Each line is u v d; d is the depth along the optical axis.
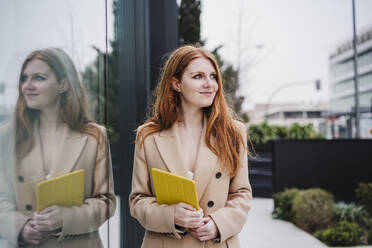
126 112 2.03
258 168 6.50
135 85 2.12
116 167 1.87
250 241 3.55
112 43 1.81
